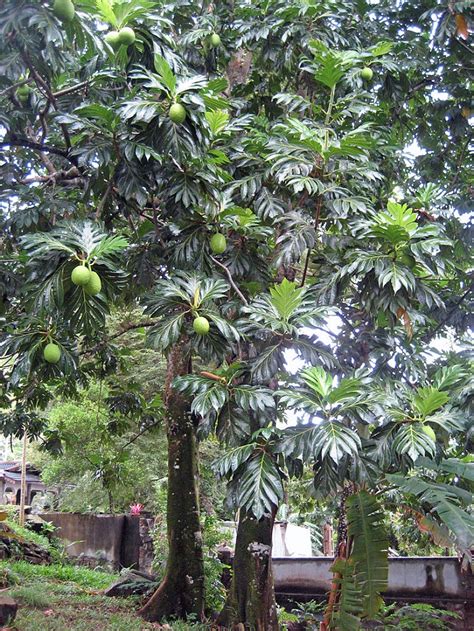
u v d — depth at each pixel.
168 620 6.89
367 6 7.32
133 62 4.43
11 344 3.94
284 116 6.69
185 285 4.21
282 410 4.82
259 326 4.30
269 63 6.74
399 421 4.12
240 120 5.29
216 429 4.21
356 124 6.65
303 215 5.00
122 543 12.70
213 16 6.60
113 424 9.90
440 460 4.49
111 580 9.92
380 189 6.48
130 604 7.54
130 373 12.62
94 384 12.95
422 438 3.91
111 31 4.23
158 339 4.05
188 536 7.15
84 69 5.02
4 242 5.51
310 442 3.82
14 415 9.03
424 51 6.96
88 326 3.75
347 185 5.35
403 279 4.07
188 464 7.34
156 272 5.52
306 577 8.92
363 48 6.79
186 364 7.49
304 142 4.68
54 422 12.94
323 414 3.95
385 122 7.15
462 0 6.44
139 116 3.90
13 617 5.95
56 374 4.36
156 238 5.40
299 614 8.16
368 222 4.50
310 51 5.97
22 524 13.21
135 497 14.46
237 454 3.98
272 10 6.41
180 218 4.62
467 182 7.58
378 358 5.47
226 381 4.14
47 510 17.50
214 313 4.15
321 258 5.25
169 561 7.16
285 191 5.46
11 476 17.75
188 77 4.47
